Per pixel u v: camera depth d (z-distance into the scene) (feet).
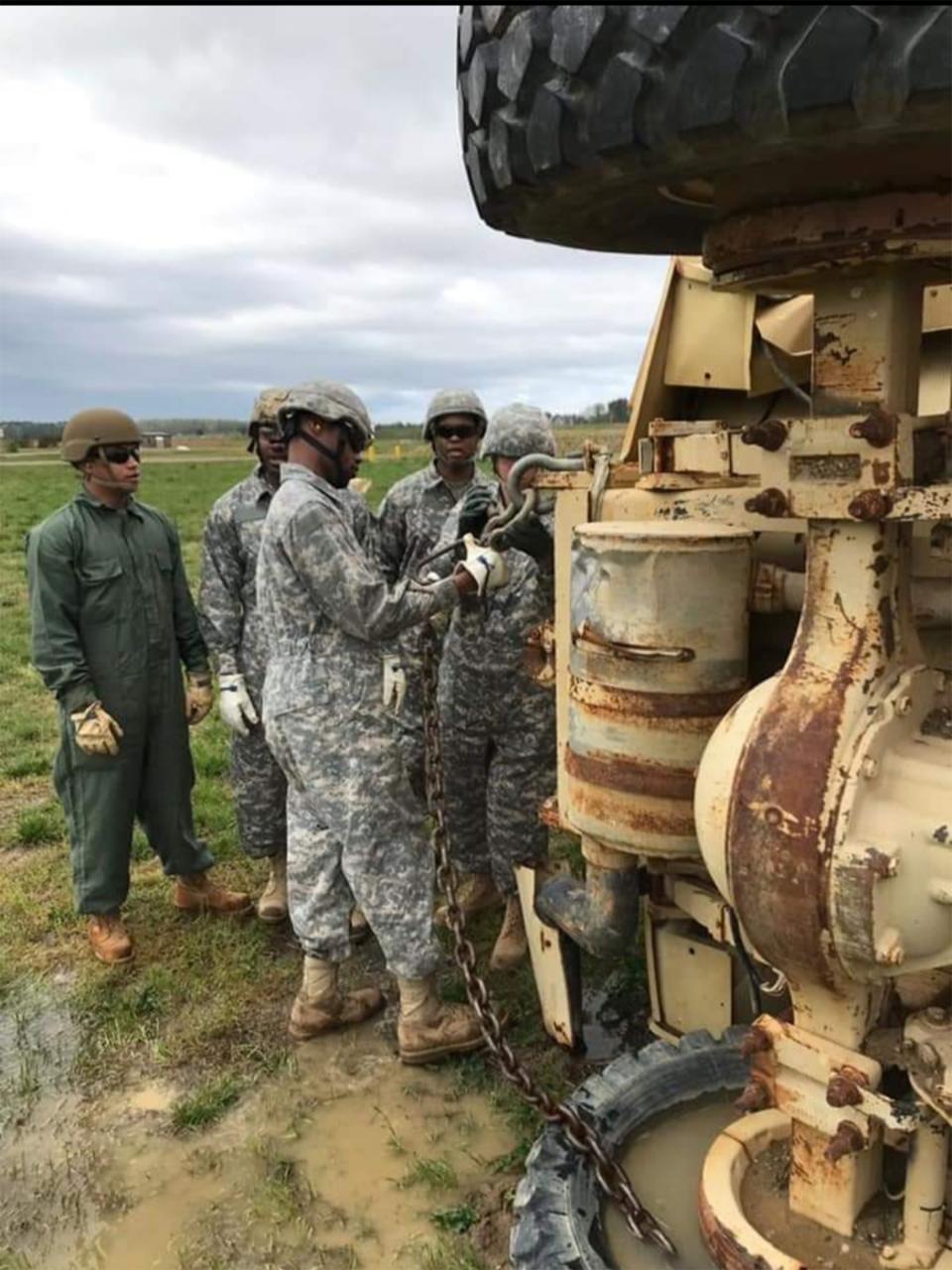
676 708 6.37
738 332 8.49
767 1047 5.99
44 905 14.55
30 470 168.35
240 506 13.25
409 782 10.62
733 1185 6.49
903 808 5.02
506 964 12.38
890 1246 5.92
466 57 4.98
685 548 6.21
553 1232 6.61
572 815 7.05
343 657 10.16
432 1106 10.04
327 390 10.09
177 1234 8.54
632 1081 7.80
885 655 5.25
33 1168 9.41
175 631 13.41
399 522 13.96
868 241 4.73
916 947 5.08
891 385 5.09
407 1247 8.30
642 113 4.13
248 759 13.25
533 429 10.58
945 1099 5.18
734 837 5.34
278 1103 10.16
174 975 12.55
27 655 31.12
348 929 11.05
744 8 3.80
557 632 7.95
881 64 3.65
